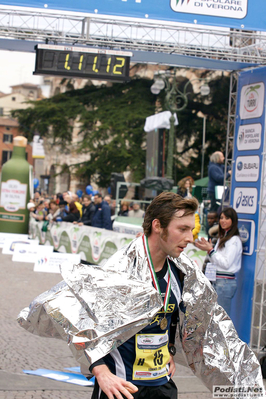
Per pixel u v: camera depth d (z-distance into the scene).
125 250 2.33
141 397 2.30
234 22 5.92
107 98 34.75
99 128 33.00
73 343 2.11
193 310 2.44
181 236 2.26
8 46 7.18
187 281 2.43
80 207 14.23
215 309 2.48
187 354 2.56
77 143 35.16
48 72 6.59
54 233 14.64
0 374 4.80
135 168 32.50
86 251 12.04
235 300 6.33
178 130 32.59
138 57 6.93
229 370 2.49
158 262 2.36
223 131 32.84
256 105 6.25
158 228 2.29
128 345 2.30
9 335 6.34
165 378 2.38
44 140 41.03
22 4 5.61
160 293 2.35
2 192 18.08
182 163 32.41
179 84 33.09
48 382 4.68
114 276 2.20
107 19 5.98
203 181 19.69
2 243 16.69
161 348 2.37
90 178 34.69
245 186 6.32
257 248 5.86
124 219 13.70
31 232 17.78
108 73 6.66
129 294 2.16
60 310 2.16
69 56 6.61
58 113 35.12
